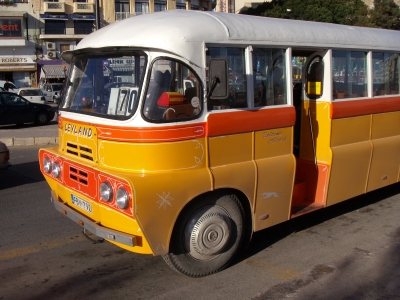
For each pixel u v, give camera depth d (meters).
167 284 4.12
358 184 5.79
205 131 3.91
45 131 15.46
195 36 3.86
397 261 4.63
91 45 4.27
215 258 4.25
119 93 3.92
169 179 3.67
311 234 5.44
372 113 5.88
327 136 5.31
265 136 4.44
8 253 4.84
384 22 34.28
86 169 4.04
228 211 4.24
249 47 4.25
